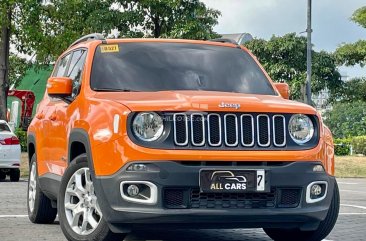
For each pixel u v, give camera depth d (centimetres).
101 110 677
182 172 632
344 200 1443
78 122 713
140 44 796
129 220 640
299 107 683
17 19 3397
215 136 647
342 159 3475
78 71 789
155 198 632
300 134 672
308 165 663
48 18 3497
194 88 750
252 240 800
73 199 725
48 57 3781
